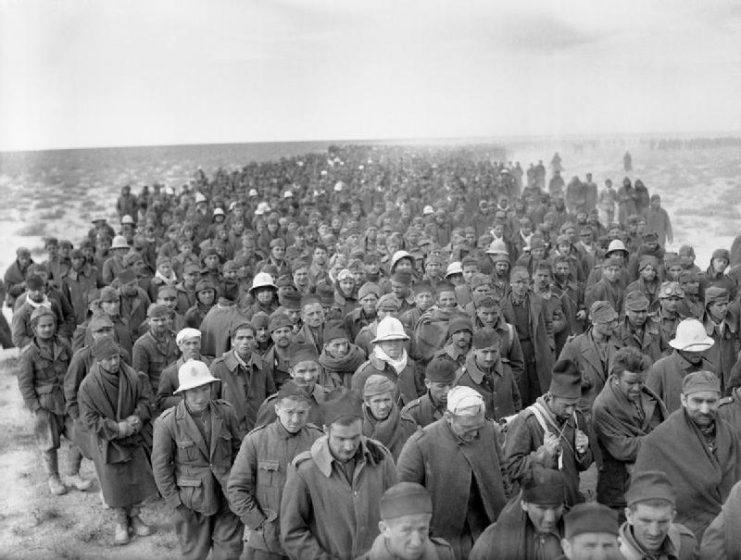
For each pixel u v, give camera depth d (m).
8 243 27.53
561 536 3.93
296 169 34.22
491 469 4.71
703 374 4.90
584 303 10.55
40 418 7.81
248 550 4.98
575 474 4.91
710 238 20.70
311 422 5.62
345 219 19.19
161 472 5.53
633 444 5.38
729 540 3.96
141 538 6.91
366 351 7.71
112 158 65.19
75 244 25.98
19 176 54.69
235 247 15.95
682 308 7.98
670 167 25.17
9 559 6.51
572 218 18.64
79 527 7.17
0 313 13.00
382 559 3.59
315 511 4.36
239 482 4.94
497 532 4.04
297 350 5.79
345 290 9.95
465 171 25.05
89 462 8.88
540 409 4.92
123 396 6.55
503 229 15.73
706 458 4.93
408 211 19.52
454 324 6.77
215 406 5.69
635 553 3.76
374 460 4.44
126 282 9.73
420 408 5.61
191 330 6.93
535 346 8.56
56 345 7.90
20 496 7.89
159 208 24.05
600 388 7.18
